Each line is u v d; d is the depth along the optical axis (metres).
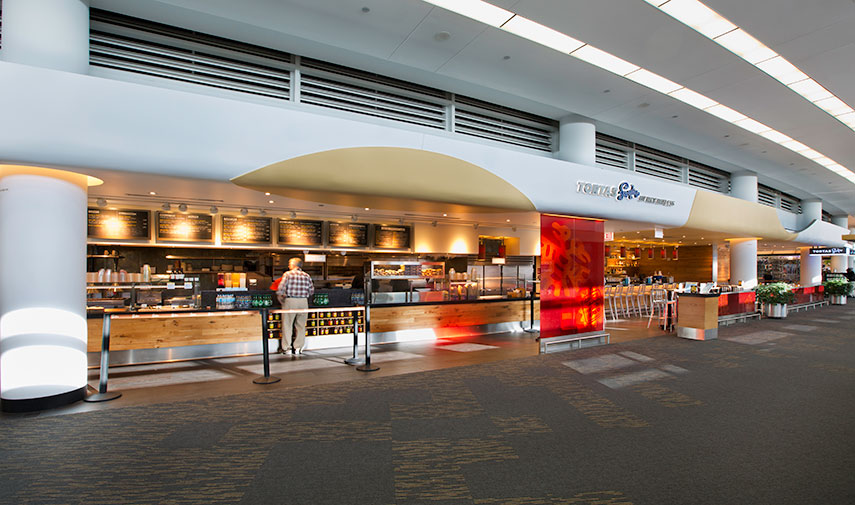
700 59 5.63
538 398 4.51
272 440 3.39
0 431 3.55
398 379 5.19
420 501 2.54
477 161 6.32
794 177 12.86
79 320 4.29
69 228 4.19
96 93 4.04
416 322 7.86
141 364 5.86
